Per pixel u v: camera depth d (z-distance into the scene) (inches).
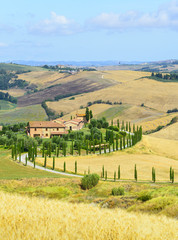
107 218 830.5
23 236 617.0
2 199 985.5
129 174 5162.4
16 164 5408.5
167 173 5280.5
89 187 3740.2
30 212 810.2
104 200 2650.1
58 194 3390.7
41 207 917.8
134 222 829.8
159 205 1847.9
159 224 876.6
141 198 2390.5
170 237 744.3
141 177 4975.4
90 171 5260.8
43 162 5679.1
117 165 5748.0
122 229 721.0
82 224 728.3
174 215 1590.8
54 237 623.5
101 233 681.0
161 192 2487.7
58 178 4114.2
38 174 4744.1
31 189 3575.3
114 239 661.3
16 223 695.7
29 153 5826.8
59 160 5969.5
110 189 3592.5
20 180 3956.7
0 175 4416.8
